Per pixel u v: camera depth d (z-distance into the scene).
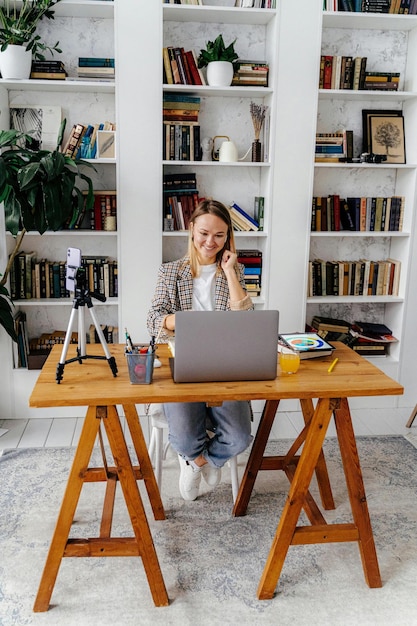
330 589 2.20
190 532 2.54
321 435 2.07
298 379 2.11
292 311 3.87
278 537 2.11
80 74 3.54
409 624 2.04
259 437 2.56
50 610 2.08
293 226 3.75
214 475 2.71
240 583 2.23
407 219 3.92
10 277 3.68
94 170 3.49
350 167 3.86
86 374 2.13
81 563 2.34
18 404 3.73
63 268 3.74
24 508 2.69
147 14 3.42
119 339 3.77
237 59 3.79
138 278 3.69
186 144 3.64
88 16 3.63
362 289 4.05
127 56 3.45
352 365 2.29
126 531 2.53
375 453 3.31
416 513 2.71
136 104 3.50
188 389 1.98
